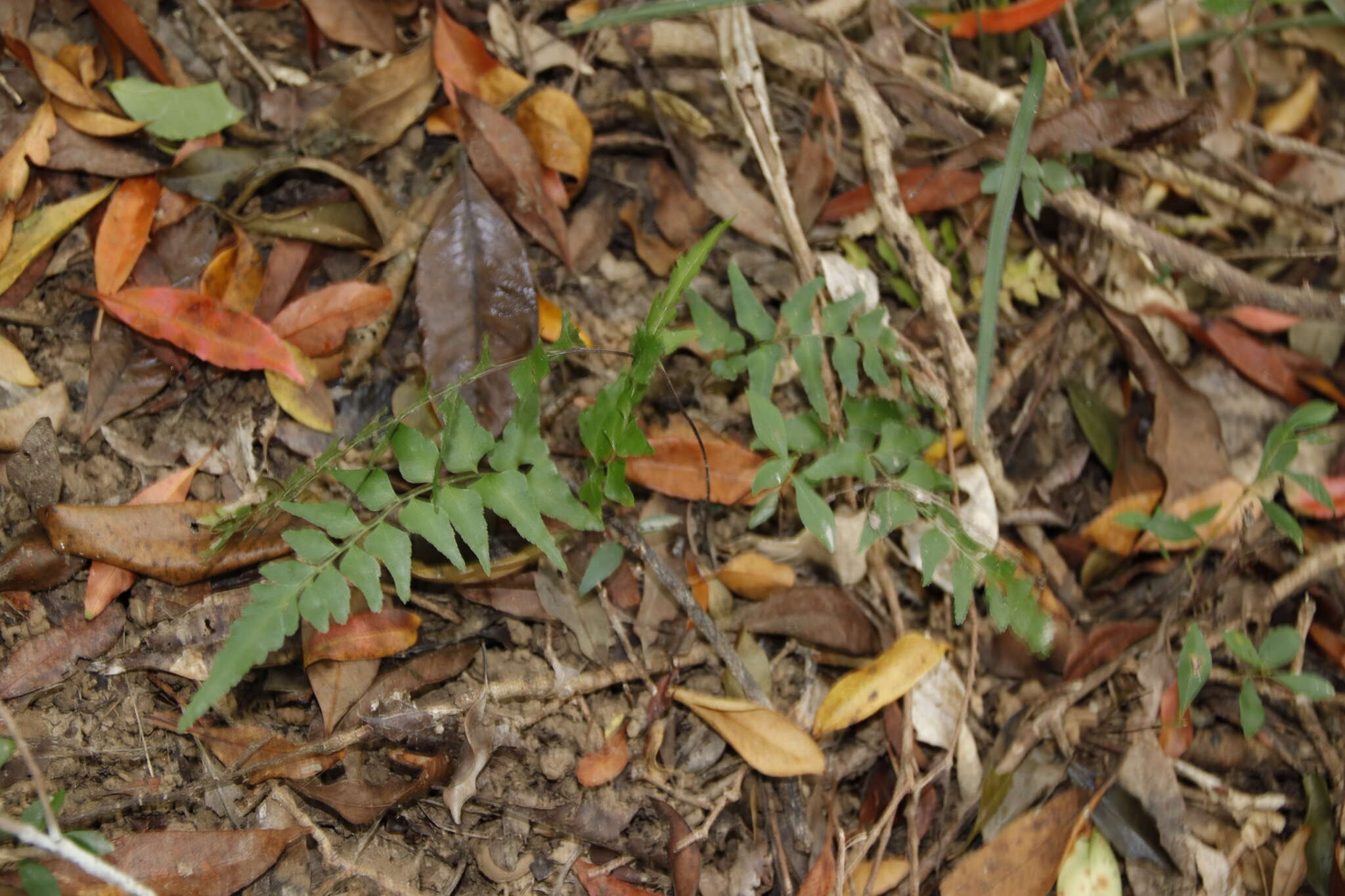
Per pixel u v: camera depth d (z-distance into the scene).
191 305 1.86
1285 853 1.96
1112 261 2.36
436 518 1.54
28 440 1.77
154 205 1.98
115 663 1.70
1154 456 2.16
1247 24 2.39
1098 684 2.05
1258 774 2.06
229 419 1.93
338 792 1.68
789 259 2.26
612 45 2.31
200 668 1.73
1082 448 2.29
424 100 2.17
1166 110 2.19
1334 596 2.16
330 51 2.24
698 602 1.97
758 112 2.17
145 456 1.88
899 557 2.10
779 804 1.90
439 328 1.93
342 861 1.69
